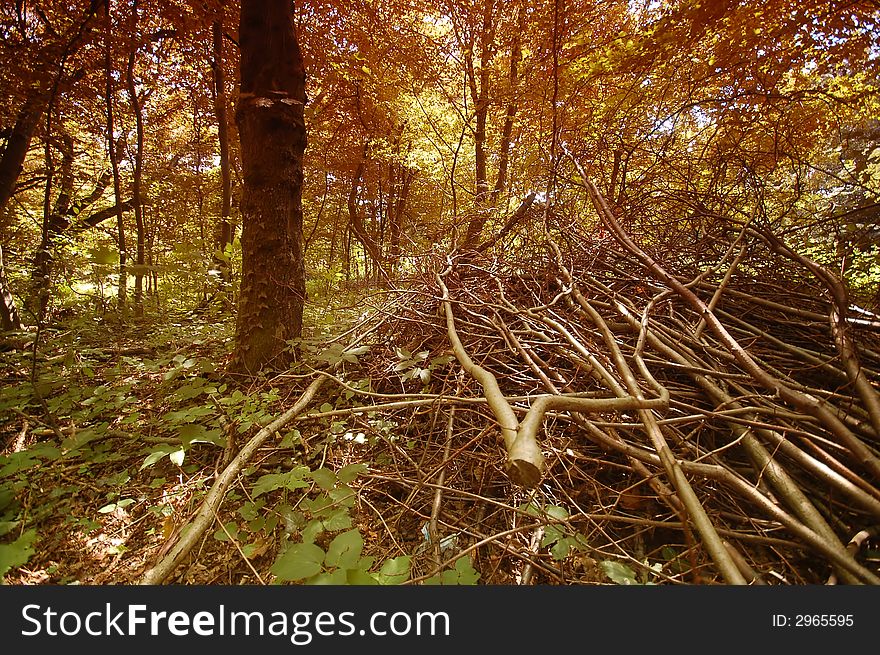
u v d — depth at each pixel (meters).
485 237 4.30
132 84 6.02
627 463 1.83
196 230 9.83
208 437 1.82
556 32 5.04
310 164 11.80
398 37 8.11
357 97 8.95
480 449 1.95
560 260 2.63
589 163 3.57
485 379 1.30
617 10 5.80
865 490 1.26
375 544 1.58
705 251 2.95
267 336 2.88
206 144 10.41
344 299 5.76
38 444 2.12
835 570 1.18
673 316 2.22
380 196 13.63
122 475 2.00
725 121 3.73
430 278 3.05
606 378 1.58
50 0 5.72
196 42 6.49
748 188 3.12
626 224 3.20
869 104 4.25
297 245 3.05
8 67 4.74
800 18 3.53
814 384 1.95
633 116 4.18
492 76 8.02
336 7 7.00
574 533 1.37
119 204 5.85
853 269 2.88
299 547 1.14
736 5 3.40
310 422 2.21
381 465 1.98
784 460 1.62
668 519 1.57
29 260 4.47
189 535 1.28
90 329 4.25
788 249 2.24
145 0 5.88
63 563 1.59
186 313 5.20
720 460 1.66
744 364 1.64
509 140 8.24
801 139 4.18
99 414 2.62
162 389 2.78
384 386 2.63
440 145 10.95
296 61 2.96
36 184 7.27
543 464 0.85
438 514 1.61
